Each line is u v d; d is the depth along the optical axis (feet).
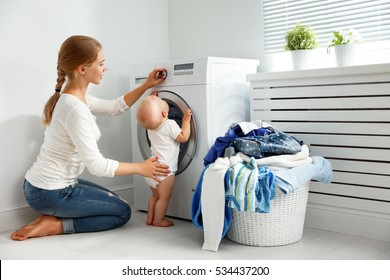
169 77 9.63
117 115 10.24
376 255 7.36
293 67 9.52
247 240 7.94
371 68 7.88
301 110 8.98
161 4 12.27
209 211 7.75
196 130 9.26
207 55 11.71
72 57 8.31
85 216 9.02
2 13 9.23
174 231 8.98
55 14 10.01
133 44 11.55
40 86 9.82
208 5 11.56
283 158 7.74
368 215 8.29
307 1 9.95
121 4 11.26
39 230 8.79
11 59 9.39
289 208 7.78
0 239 8.76
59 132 8.39
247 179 7.33
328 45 9.70
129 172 8.47
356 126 8.29
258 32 10.66
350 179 8.47
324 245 7.90
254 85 9.55
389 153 7.99
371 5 9.07
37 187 8.65
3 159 9.37
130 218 10.09
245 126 8.25
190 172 9.46
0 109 9.29
